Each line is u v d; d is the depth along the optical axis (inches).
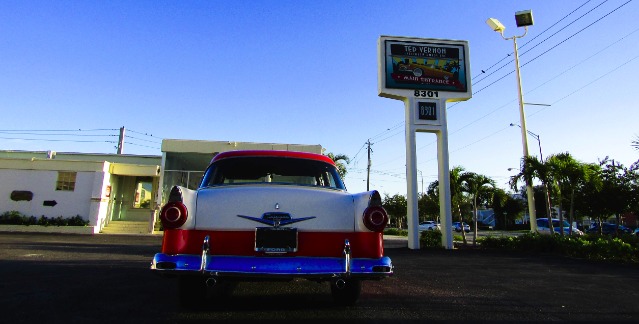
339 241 157.6
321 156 207.5
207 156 904.3
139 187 936.9
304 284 244.1
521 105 709.3
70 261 333.1
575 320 169.9
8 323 147.2
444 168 596.7
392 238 1080.8
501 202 708.0
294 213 157.5
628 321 169.3
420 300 204.1
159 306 179.3
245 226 154.7
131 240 637.9
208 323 154.3
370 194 163.9
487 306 193.3
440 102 610.5
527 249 541.3
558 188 620.4
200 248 152.3
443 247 585.3
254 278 148.9
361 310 179.6
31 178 816.3
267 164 198.2
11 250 404.2
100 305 178.5
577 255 467.5
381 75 603.2
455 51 627.5
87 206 820.0
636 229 1302.9
